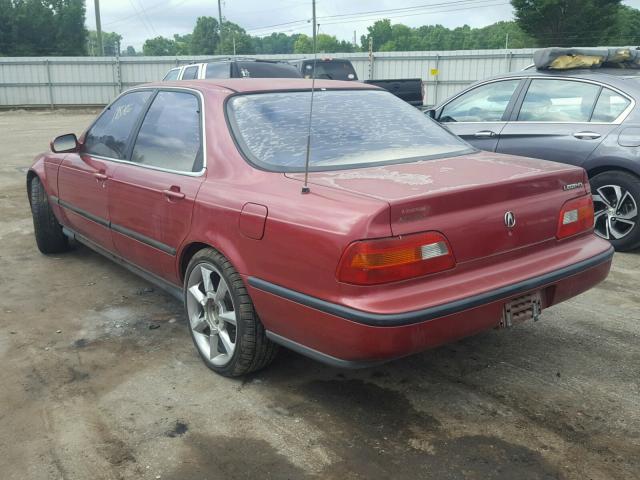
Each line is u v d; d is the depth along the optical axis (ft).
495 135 20.42
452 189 9.02
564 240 10.60
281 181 10.11
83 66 94.48
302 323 9.18
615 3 132.46
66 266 17.94
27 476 8.62
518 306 9.55
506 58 79.05
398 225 8.54
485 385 10.86
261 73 37.52
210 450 9.14
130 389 10.90
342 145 11.30
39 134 57.52
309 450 9.11
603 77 18.75
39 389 10.96
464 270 9.17
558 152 18.99
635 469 8.57
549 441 9.23
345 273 8.46
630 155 17.65
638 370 11.32
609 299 14.76
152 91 13.96
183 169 11.88
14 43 165.27
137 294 15.61
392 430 9.57
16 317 14.21
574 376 11.12
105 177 14.07
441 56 81.61
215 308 11.15
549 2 129.59
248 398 10.54
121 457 9.00
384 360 8.68
